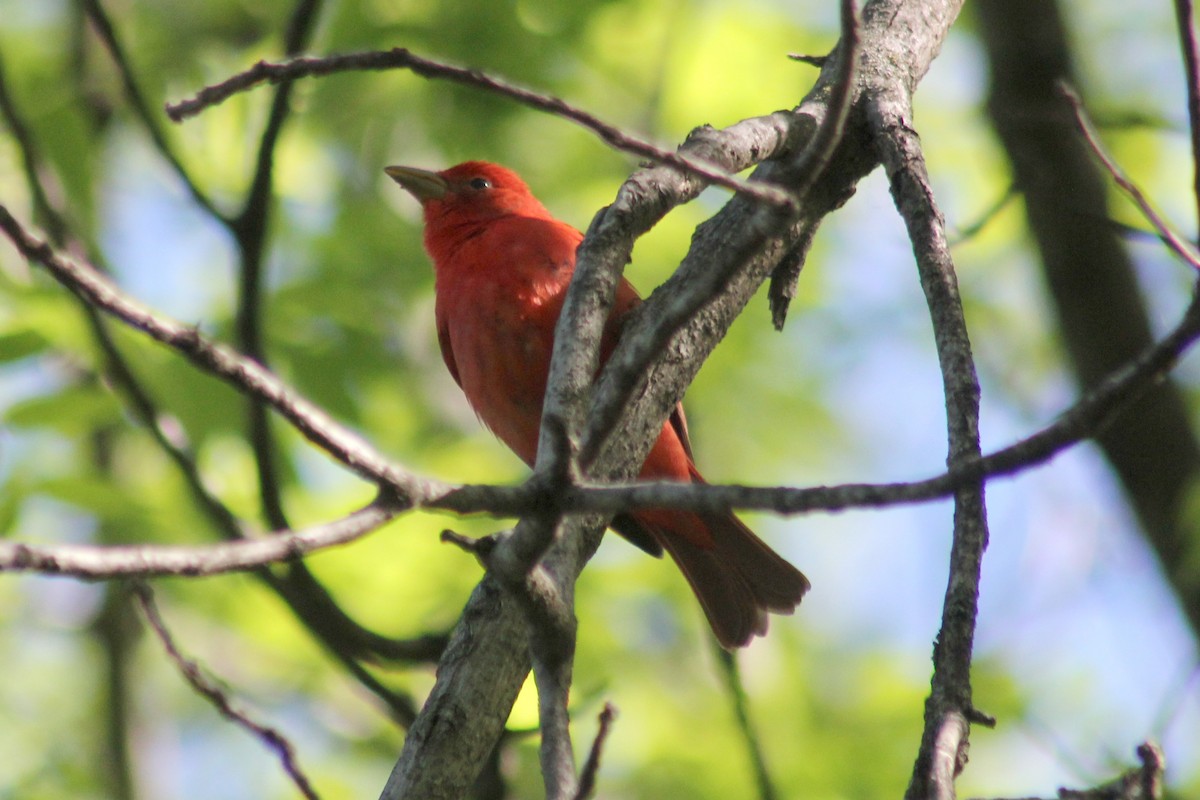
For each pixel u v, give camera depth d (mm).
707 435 15047
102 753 14297
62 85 12969
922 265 5820
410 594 11789
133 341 11148
